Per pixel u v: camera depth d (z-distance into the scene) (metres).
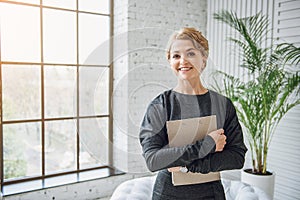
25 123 2.85
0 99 2.62
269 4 3.04
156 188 1.08
